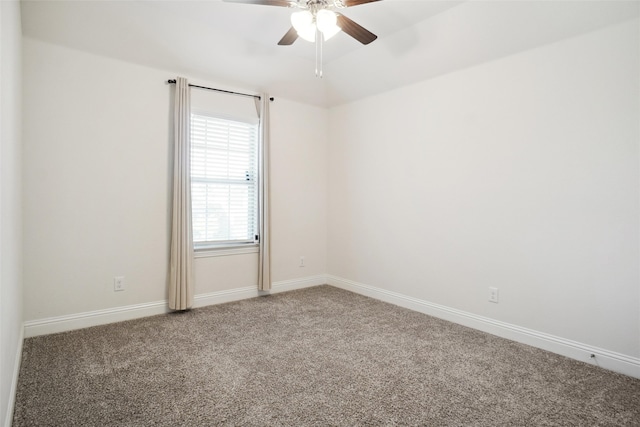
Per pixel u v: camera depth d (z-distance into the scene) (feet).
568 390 6.77
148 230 10.78
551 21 8.03
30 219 8.93
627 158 7.37
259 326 10.12
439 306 11.09
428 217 11.41
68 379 6.92
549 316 8.62
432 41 10.07
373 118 13.26
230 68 11.76
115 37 9.61
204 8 9.43
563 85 8.24
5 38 5.21
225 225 12.59
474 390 6.73
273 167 13.74
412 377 7.22
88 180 9.75
